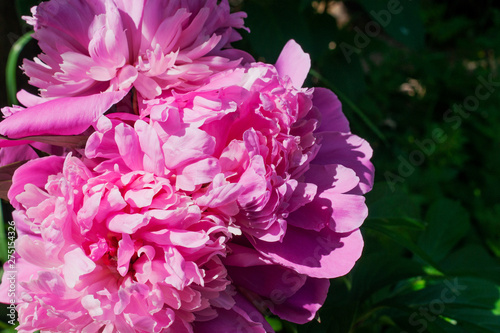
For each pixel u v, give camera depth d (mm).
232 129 347
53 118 320
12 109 352
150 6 336
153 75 341
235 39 384
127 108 360
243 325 340
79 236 323
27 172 329
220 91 337
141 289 316
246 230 340
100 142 323
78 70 336
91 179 321
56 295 314
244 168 336
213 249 326
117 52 332
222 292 340
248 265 348
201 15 348
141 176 329
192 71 345
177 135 325
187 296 325
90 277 321
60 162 334
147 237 325
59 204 314
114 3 339
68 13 335
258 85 343
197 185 331
